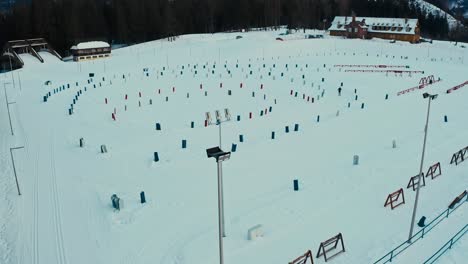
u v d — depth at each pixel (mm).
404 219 23172
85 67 79750
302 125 42156
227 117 44406
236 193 26734
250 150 34594
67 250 21469
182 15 124312
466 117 42781
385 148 34438
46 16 109938
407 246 20547
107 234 22688
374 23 111000
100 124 44281
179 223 23312
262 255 19969
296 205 24750
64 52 109938
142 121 45219
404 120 42531
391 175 28781
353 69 72250
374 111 46156
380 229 22188
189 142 37250
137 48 99500
